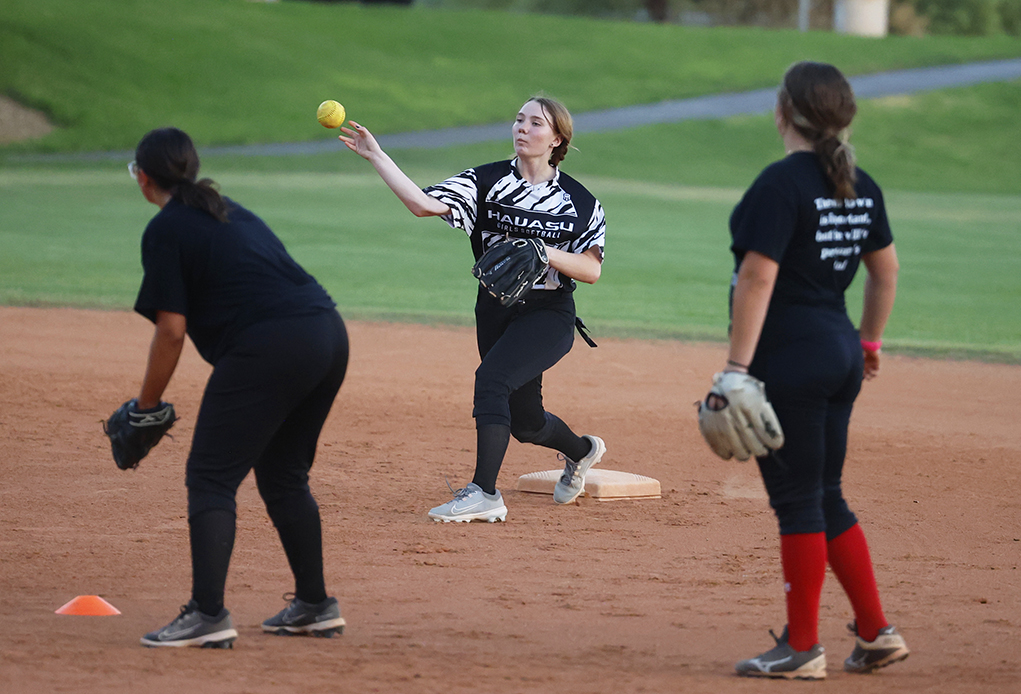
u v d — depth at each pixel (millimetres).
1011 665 14219
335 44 188875
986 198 131125
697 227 95188
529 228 21734
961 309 60094
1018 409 36562
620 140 154875
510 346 22078
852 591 13789
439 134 153625
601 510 23703
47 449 27312
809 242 13273
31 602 16359
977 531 22500
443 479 25922
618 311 55812
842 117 13320
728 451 13234
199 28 182500
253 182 113188
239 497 23719
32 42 162750
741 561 19812
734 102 178500
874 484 26625
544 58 196000
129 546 19719
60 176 113312
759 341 13562
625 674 13391
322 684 12578
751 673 13477
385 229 86125
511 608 16672
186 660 13406
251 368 13641
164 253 13523
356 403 34250
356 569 18672
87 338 43281
